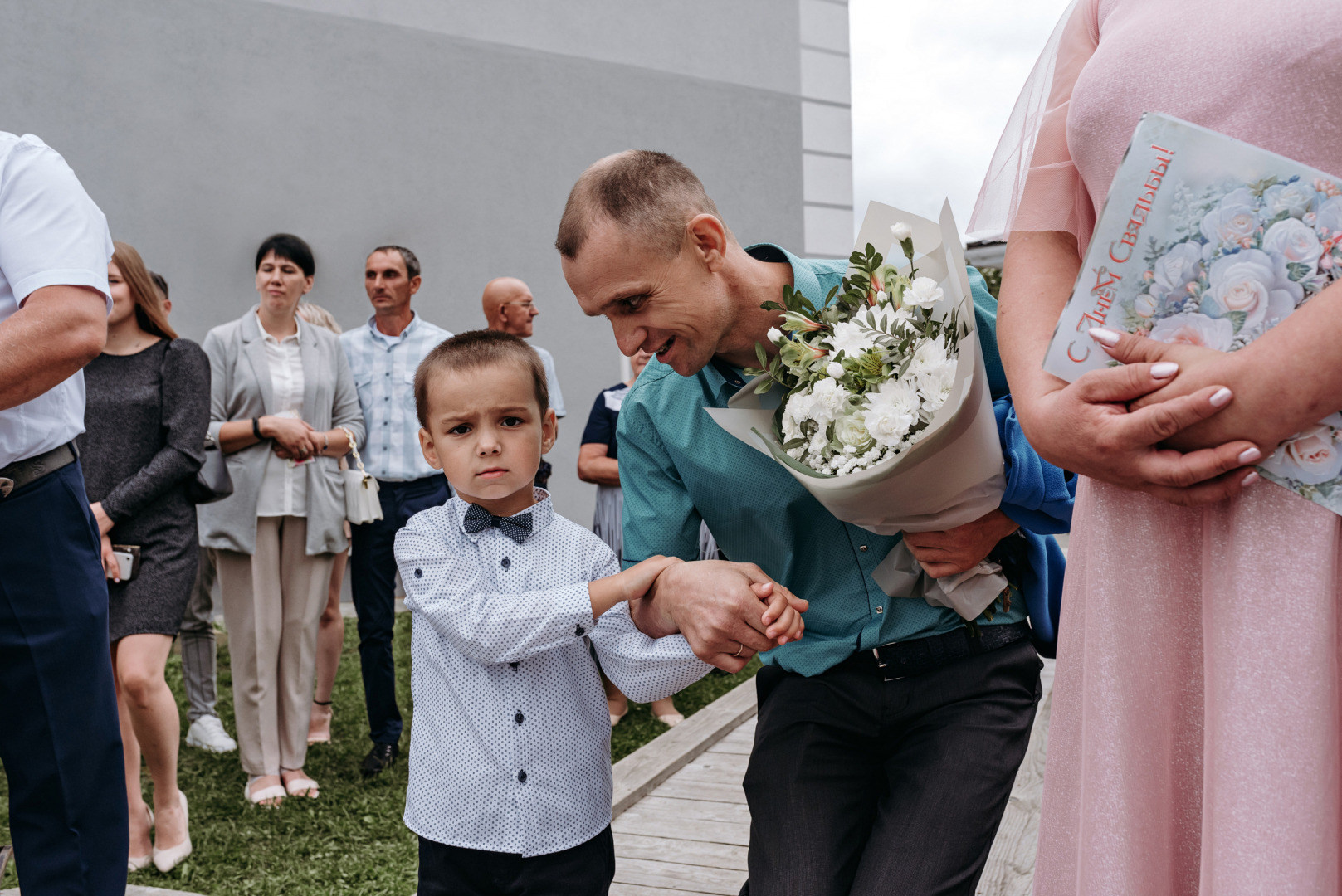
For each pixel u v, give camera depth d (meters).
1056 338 1.11
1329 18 1.00
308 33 8.11
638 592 1.75
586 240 1.61
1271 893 0.98
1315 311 0.94
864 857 1.63
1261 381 0.96
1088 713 1.21
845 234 10.87
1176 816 1.19
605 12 9.34
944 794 1.62
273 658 4.05
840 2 10.74
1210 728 1.07
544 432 2.03
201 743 4.77
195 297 7.79
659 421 1.85
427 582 1.89
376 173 8.38
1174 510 1.14
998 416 1.64
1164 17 1.14
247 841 3.66
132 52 7.55
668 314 1.64
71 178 2.10
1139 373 1.03
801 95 10.47
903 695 1.74
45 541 2.14
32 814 2.22
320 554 4.13
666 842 3.18
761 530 1.82
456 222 8.68
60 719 2.18
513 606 1.80
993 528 1.68
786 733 1.78
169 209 7.70
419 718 1.98
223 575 4.02
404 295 4.79
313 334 4.30
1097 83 1.17
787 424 1.67
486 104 8.80
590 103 9.26
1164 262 1.04
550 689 1.91
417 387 1.95
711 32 9.91
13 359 1.91
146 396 3.38
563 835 1.91
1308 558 1.00
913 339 1.58
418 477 4.61
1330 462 0.97
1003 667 1.75
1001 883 2.70
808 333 1.69
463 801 1.90
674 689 1.80
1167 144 1.02
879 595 1.77
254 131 7.95
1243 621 1.02
